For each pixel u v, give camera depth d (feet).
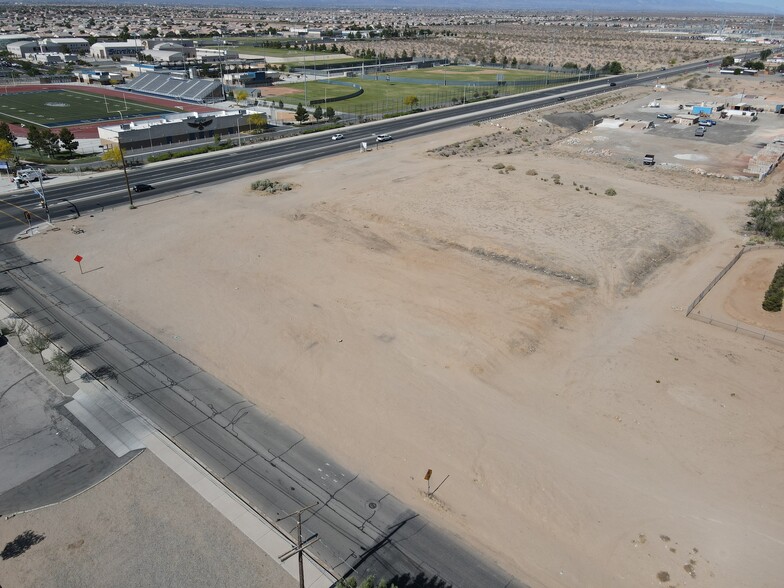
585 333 151.02
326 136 387.75
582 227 215.10
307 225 222.28
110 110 457.68
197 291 169.68
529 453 110.11
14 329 145.48
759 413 122.01
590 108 492.13
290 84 609.01
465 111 475.72
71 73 640.17
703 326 156.04
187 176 292.61
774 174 303.27
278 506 97.55
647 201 249.96
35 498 98.12
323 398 124.57
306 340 145.07
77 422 116.26
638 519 97.04
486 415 119.96
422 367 134.92
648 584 86.28
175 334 147.64
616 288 174.09
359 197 248.93
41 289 170.71
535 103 507.30
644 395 127.03
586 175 292.40
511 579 86.43
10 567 86.22
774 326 155.84
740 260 199.31
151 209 242.37
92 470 104.17
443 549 90.84
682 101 514.27
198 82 514.27
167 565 86.74
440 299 165.27
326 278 178.19
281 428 115.65
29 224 223.92
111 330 149.07
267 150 349.61
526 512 98.02
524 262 187.73
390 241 206.28
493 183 266.98
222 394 125.39
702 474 106.22
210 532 92.32
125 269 184.24
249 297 166.40
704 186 282.36
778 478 105.70
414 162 312.91
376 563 88.07
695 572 88.17
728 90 573.33
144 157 329.31
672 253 201.36
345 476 104.27
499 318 154.81
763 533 94.79
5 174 295.07
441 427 116.47
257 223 224.33
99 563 86.94
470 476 104.83
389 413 120.16
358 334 148.05
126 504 97.14
